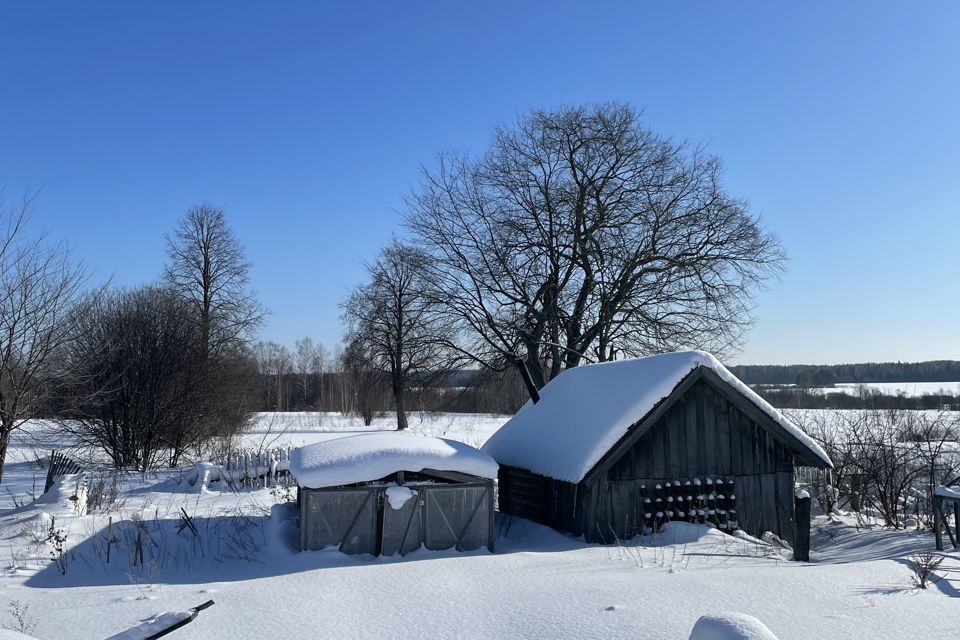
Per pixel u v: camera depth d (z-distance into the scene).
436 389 33.81
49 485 20.30
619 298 28.91
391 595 9.07
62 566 11.15
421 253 29.95
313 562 11.31
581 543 13.25
